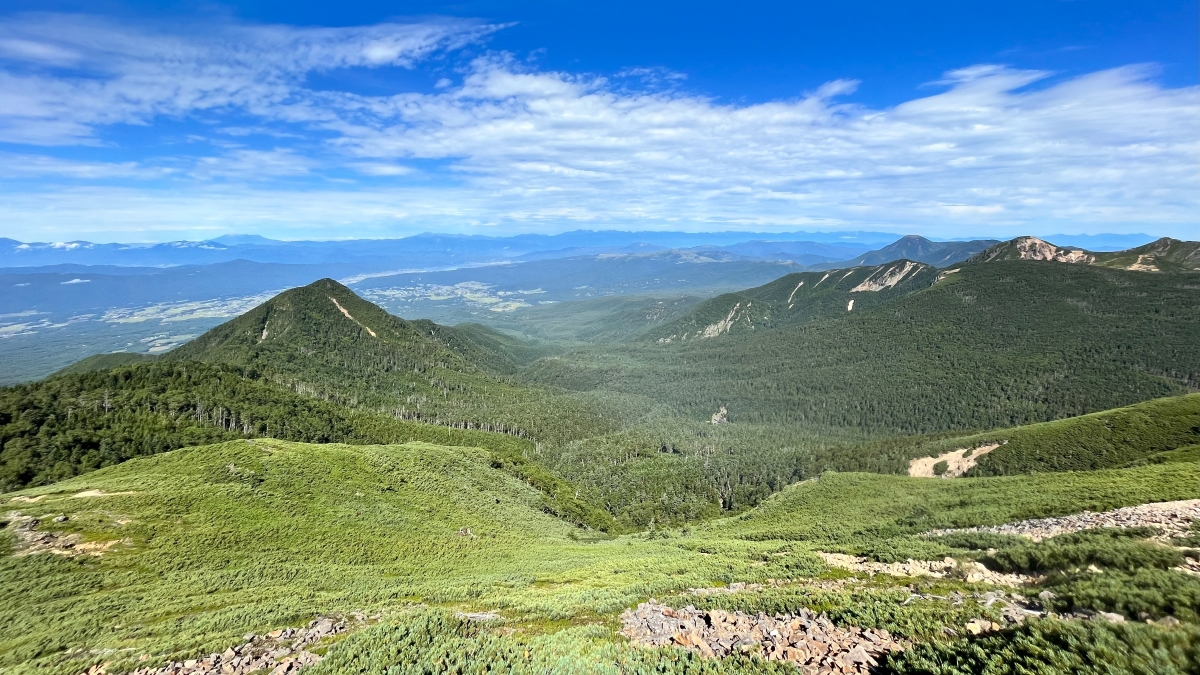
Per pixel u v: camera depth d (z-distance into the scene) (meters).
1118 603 19.59
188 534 61.59
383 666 20.73
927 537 44.78
